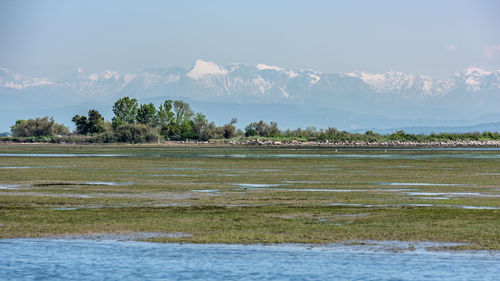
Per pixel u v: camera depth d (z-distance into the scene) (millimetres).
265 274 46719
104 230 61500
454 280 45094
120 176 127750
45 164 172500
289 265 48906
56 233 60062
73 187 103500
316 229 61719
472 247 54219
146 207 77375
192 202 82500
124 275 46469
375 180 118375
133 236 58969
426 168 155000
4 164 172000
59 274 46531
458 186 105812
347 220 66750
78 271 47406
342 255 51938
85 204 80312
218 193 94188
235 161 189875
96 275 46500
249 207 77125
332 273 47031
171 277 46094
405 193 94188
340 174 134000
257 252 53062
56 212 72500
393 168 155125
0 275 46406
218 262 49812
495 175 131000
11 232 60344
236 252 53062
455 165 167625
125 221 66188
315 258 51062
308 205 79188
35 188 101750
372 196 89812
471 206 78062
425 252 52750
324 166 163750
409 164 172750
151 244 55875
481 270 47625
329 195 91188
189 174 133750
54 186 105312
